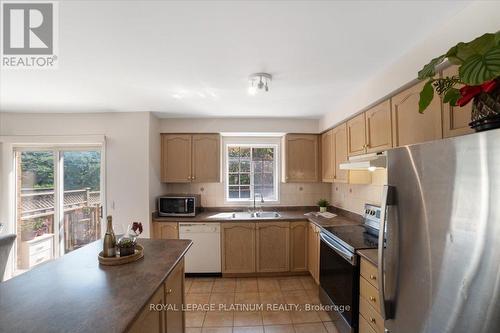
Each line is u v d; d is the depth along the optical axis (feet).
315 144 11.89
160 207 10.92
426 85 3.56
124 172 10.28
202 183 12.69
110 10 3.98
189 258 10.71
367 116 7.34
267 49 5.26
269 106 9.55
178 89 7.64
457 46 2.94
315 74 6.54
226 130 11.44
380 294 4.00
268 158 13.23
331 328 7.27
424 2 3.84
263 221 10.74
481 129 2.94
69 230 11.01
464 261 2.69
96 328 3.00
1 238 6.98
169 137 11.51
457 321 2.75
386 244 3.95
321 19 4.25
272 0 3.78
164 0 3.76
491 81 2.81
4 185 10.56
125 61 5.76
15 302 3.60
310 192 12.94
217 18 4.21
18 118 10.37
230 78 6.79
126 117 10.31
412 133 5.31
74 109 9.89
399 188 3.74
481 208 2.54
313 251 10.07
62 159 11.02
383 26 4.46
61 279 4.35
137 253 5.33
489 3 3.58
